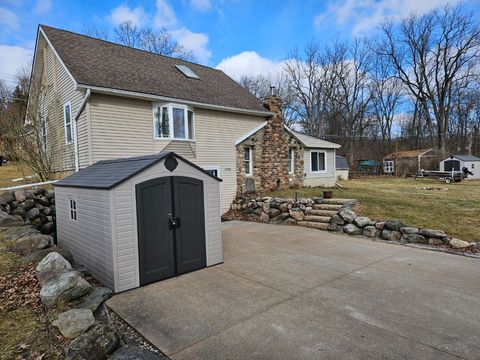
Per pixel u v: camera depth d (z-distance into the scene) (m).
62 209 6.05
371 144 34.50
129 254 4.36
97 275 4.71
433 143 31.22
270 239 7.48
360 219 7.86
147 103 9.77
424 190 14.21
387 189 14.69
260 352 2.75
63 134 10.48
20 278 3.92
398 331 3.07
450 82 29.41
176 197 4.91
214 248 5.48
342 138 32.47
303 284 4.45
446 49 28.80
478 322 3.23
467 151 33.91
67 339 2.77
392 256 5.84
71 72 8.52
